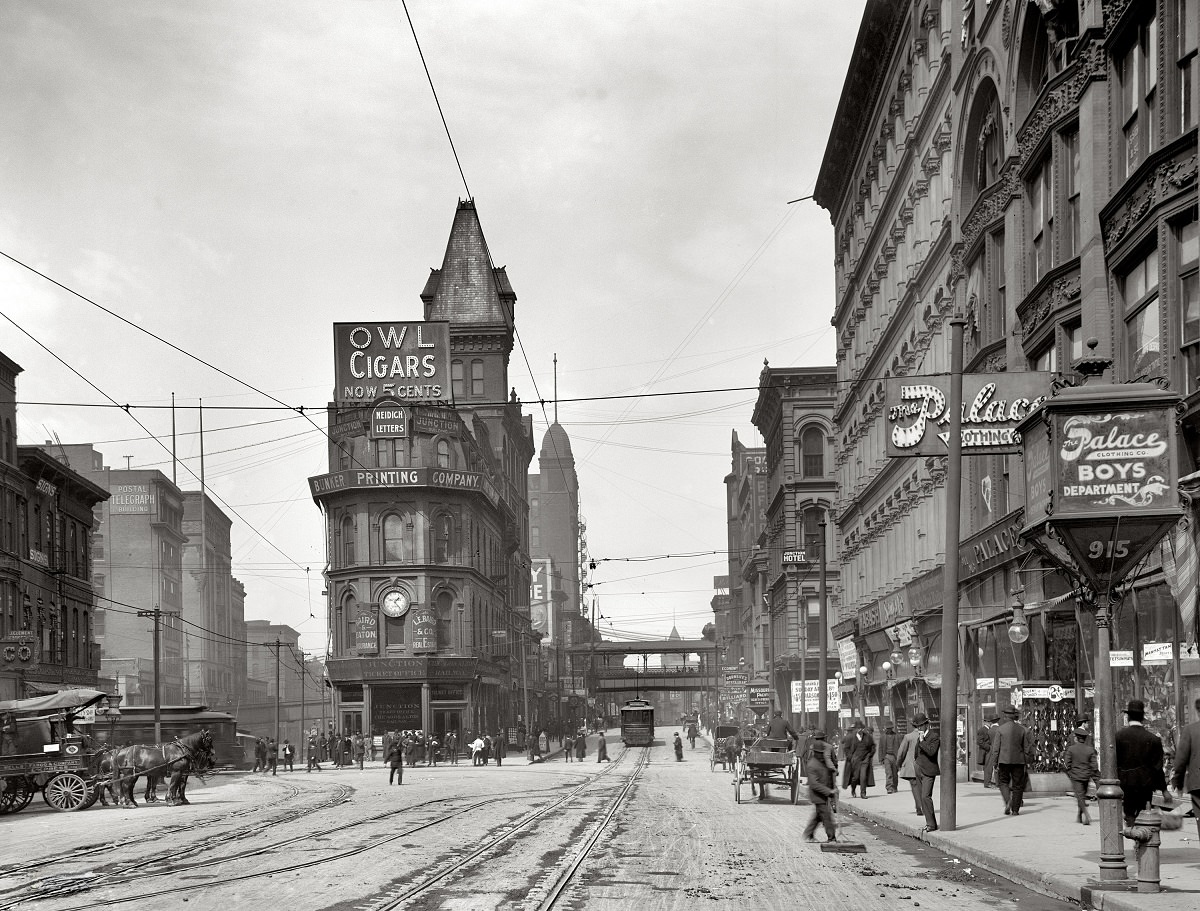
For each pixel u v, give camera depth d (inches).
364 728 3110.2
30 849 881.5
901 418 1085.1
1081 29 1045.2
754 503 4790.8
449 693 3164.4
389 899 557.9
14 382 2477.9
